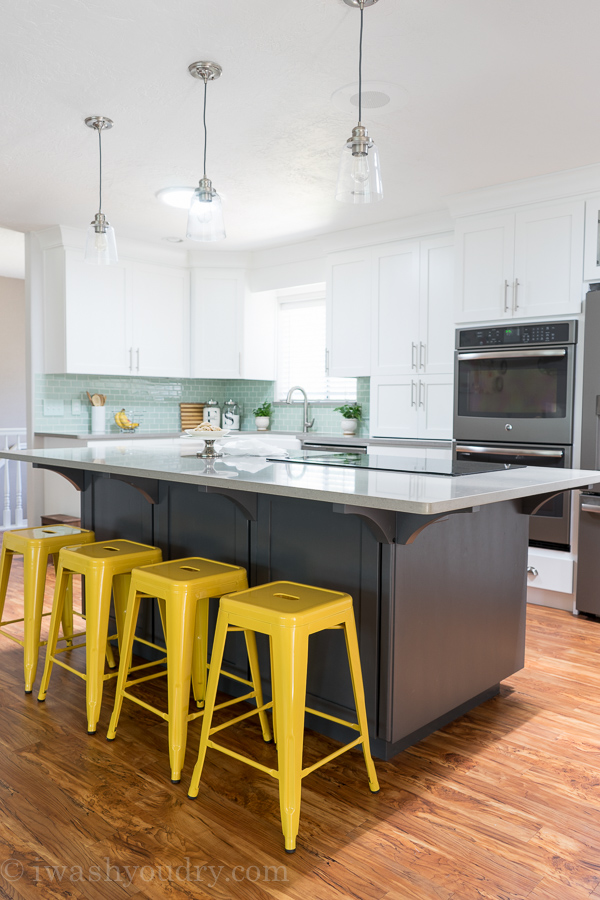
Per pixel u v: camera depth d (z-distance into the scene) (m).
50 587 4.07
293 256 5.46
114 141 3.26
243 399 6.46
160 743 2.15
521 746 2.17
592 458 3.53
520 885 1.51
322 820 1.74
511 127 3.06
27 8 2.16
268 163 3.55
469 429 4.08
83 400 5.52
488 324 4.03
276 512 2.30
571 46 2.38
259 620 1.71
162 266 5.59
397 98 2.78
